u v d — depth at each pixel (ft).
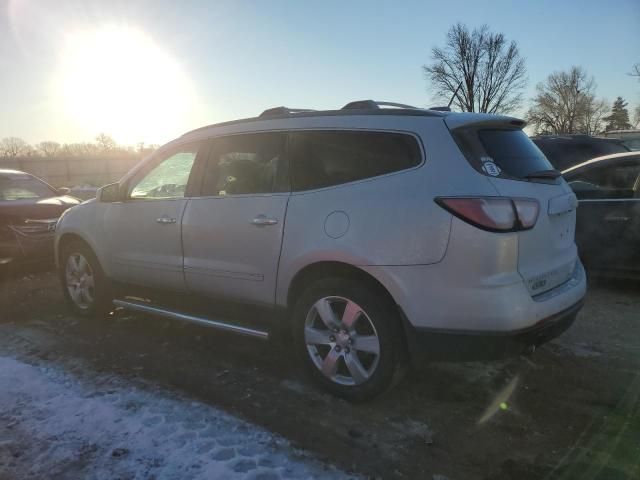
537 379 12.56
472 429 10.47
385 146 11.00
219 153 13.76
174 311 14.83
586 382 12.39
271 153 12.66
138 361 13.98
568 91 232.53
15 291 21.90
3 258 23.93
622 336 15.25
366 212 10.71
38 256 24.66
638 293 19.54
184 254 14.02
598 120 239.50
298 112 12.83
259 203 12.43
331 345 11.53
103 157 139.03
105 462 9.40
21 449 9.85
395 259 10.30
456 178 10.01
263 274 12.34
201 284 13.76
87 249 17.17
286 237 11.81
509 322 9.67
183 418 10.88
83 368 13.53
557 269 11.20
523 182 10.59
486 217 9.62
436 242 9.92
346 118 11.71
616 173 20.27
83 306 17.75
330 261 11.13
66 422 10.77
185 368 13.48
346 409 11.25
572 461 9.37
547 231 10.85
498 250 9.64
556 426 10.55
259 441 10.02
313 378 11.97
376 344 10.84
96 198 16.92
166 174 14.99
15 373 13.21
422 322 10.18
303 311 11.80
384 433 10.34
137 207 15.31
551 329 10.59
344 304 11.37
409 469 9.21
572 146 34.17
